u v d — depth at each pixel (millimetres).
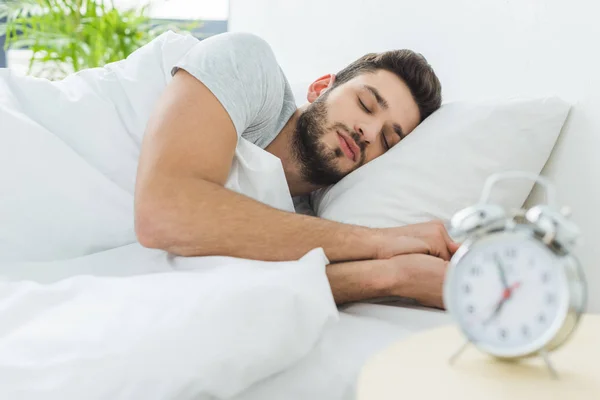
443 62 1835
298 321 961
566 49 1428
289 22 2586
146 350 867
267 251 1231
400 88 1545
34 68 3355
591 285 1329
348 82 1551
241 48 1446
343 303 1287
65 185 1407
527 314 726
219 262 1190
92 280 1059
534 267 732
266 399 952
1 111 1403
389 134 1552
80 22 3148
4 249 1391
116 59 3176
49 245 1414
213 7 3518
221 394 891
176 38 1614
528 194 1485
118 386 843
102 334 892
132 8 3238
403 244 1268
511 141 1440
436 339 816
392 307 1236
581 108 1387
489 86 1670
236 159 1420
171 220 1227
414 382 681
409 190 1433
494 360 744
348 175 1541
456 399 642
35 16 3189
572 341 809
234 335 907
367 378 690
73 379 837
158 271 1247
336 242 1259
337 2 2275
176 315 911
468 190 1429
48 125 1481
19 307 981
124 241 1455
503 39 1618
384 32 2059
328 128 1530
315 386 955
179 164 1262
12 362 850
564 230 731
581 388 670
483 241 752
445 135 1473
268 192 1427
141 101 1532
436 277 1212
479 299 745
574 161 1398
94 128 1488
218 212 1229
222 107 1347
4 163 1382
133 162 1510
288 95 1627
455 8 1779
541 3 1501
